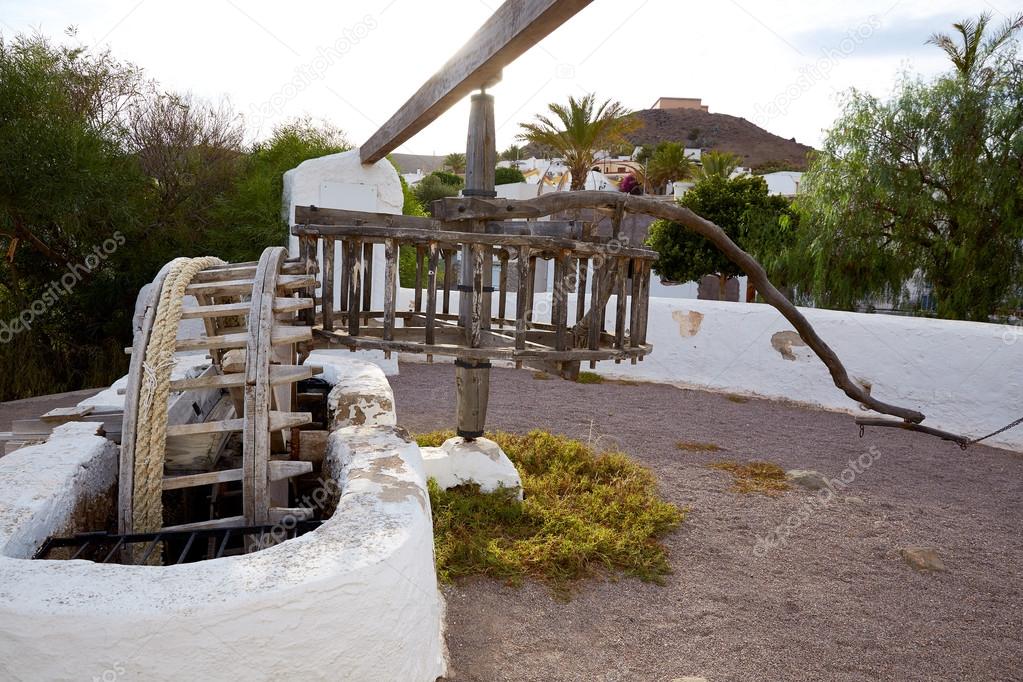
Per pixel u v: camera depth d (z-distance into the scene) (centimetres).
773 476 605
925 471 649
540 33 314
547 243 305
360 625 201
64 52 1018
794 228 1750
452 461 467
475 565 382
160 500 283
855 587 397
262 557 205
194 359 530
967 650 333
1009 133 1116
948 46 1283
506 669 295
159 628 178
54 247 988
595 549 407
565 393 942
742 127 13388
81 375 999
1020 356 751
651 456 651
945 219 1201
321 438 371
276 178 1134
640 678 295
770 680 300
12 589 184
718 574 404
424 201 3600
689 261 1984
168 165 1091
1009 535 493
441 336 401
